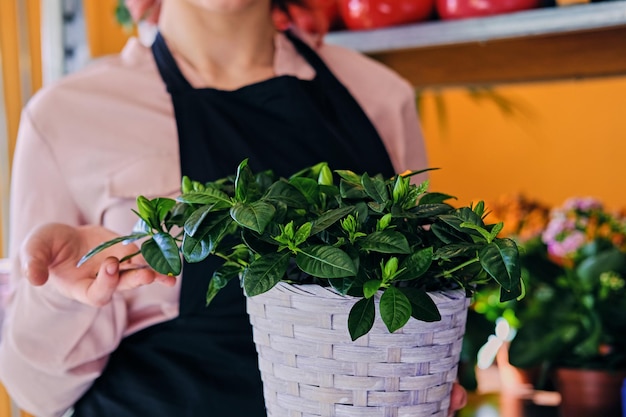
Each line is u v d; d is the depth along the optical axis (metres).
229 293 1.15
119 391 1.13
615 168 2.32
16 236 1.18
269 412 0.83
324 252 0.72
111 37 2.13
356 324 0.72
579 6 1.38
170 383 1.12
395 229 0.80
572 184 2.38
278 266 0.73
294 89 1.26
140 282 0.84
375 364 0.76
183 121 1.21
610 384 1.57
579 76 1.54
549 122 2.39
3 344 1.13
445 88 1.67
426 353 0.77
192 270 1.14
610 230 1.83
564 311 1.67
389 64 1.66
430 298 0.75
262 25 1.31
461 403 0.92
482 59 1.58
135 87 1.25
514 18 1.43
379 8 1.55
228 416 1.10
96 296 0.85
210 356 1.13
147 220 0.80
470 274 0.83
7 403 1.63
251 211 0.72
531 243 1.78
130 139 1.21
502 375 1.82
